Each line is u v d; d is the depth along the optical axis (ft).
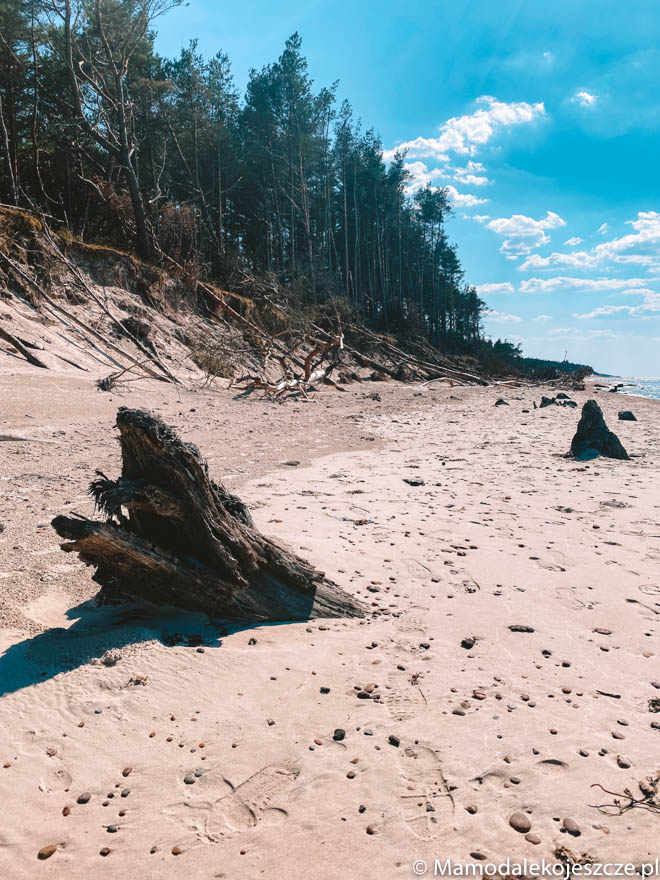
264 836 7.71
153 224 101.14
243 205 159.63
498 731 10.00
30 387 48.26
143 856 7.34
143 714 10.38
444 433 53.26
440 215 235.61
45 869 7.09
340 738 9.79
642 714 10.64
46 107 98.02
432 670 12.23
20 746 9.37
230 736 9.86
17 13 82.79
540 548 20.39
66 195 100.22
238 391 75.05
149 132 117.08
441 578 17.51
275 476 30.86
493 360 198.49
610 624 14.55
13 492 23.80
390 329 188.85
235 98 155.74
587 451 39.96
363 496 27.30
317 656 12.79
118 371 63.98
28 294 64.49
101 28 86.84
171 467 12.91
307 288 140.77
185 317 88.07
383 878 6.97
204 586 13.65
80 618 13.88
